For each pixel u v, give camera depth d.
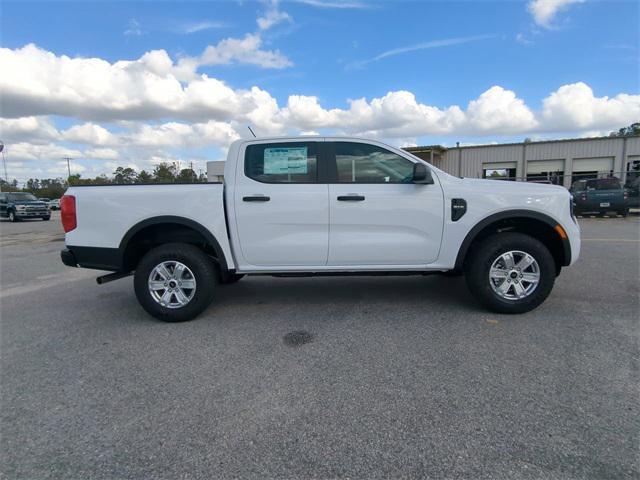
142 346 3.67
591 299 4.68
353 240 4.19
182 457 2.15
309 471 2.02
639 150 28.53
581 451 2.10
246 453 2.17
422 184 4.14
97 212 4.20
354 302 4.81
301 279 6.09
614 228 12.29
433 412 2.49
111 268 4.25
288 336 3.80
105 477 2.02
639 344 3.41
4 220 26.27
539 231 4.40
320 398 2.69
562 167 30.67
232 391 2.81
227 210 4.17
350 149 4.25
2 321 4.53
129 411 2.60
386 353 3.36
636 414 2.41
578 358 3.17
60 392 2.87
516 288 4.17
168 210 4.15
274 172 4.23
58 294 5.80
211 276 4.25
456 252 4.20
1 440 2.33
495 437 2.23
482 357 3.23
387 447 2.18
